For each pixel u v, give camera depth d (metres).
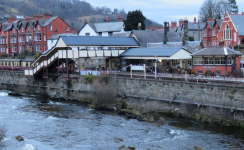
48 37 80.75
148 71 51.12
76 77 48.19
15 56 84.31
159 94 38.91
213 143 27.19
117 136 29.45
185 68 48.34
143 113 36.69
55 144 27.69
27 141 28.45
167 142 27.56
